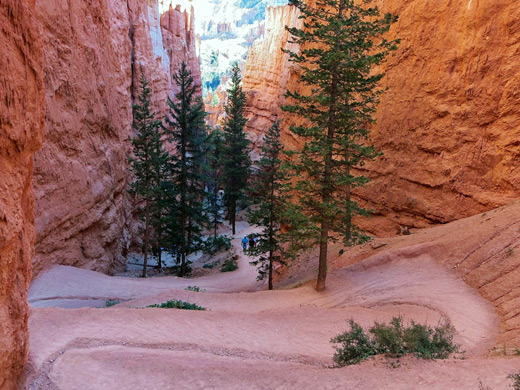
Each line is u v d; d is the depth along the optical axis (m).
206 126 62.59
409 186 21.59
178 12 74.00
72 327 10.38
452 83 19.81
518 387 5.84
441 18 20.61
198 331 10.94
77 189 23.84
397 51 22.86
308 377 7.25
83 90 25.27
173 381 7.58
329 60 14.83
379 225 23.06
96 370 7.98
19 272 6.89
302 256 25.30
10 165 6.23
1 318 6.29
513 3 17.69
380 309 13.59
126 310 12.11
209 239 40.50
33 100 6.80
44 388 7.16
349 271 18.14
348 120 16.91
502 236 14.60
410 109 21.75
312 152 16.20
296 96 16.88
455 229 17.44
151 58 52.47
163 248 36.78
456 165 19.36
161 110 54.84
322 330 11.42
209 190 60.66
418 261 16.73
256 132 67.81
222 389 7.17
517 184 17.08
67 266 22.30
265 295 17.23
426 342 7.94
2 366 6.35
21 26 6.32
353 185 16.62
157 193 29.66
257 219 23.48
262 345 10.26
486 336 10.53
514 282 12.37
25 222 7.19
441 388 6.16
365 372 7.05
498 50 18.16
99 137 28.28
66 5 23.47
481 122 18.62
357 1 27.06
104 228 28.52
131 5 48.62
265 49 72.44
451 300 12.97
